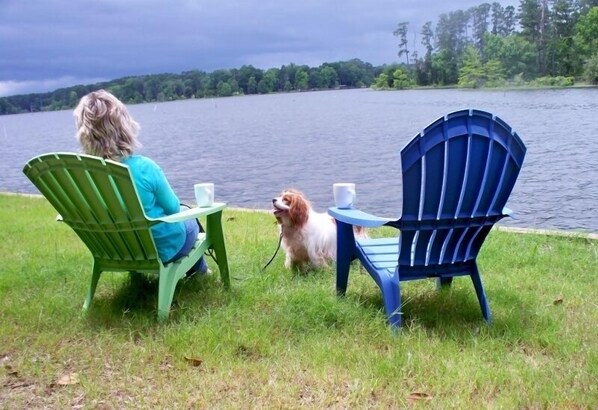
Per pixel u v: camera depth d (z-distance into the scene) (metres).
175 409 2.81
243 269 5.12
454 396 2.87
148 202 3.93
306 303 3.98
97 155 3.90
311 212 5.23
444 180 3.48
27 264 5.28
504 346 3.42
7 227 7.18
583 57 52.06
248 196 12.82
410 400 2.85
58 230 6.96
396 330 3.60
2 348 3.53
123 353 3.42
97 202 3.70
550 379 2.99
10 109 104.19
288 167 17.52
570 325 3.72
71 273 4.96
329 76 127.25
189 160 21.06
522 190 11.20
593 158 15.16
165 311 3.84
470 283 4.59
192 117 60.19
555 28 53.94
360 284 4.63
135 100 110.12
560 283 4.54
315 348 3.39
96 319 3.93
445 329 3.69
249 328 3.65
